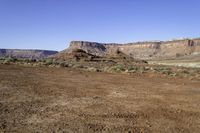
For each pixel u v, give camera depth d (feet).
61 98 46.93
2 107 37.50
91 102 44.37
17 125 29.30
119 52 407.85
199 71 151.23
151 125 31.68
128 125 31.30
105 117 34.71
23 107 38.32
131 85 71.61
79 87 62.69
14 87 57.00
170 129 30.22
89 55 358.43
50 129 28.37
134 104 44.21
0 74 83.76
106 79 86.12
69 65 161.99
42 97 47.06
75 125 30.32
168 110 40.57
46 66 143.64
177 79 96.22
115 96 51.57
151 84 75.97
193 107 43.60
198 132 29.30
